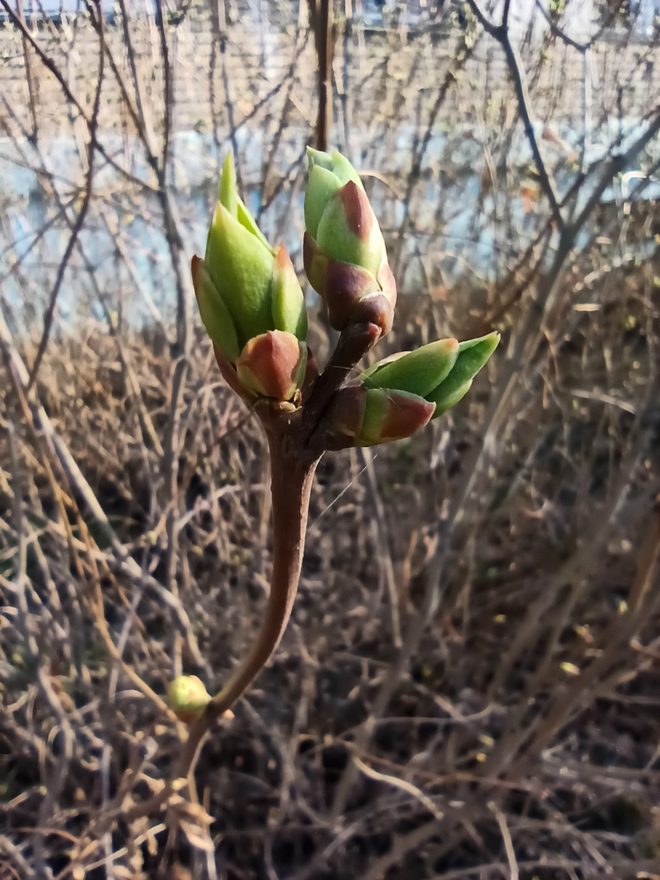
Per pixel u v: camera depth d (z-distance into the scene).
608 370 0.34
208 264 0.06
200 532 0.31
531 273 0.23
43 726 0.28
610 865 0.24
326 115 0.18
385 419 0.06
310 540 0.34
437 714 0.32
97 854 0.25
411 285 0.35
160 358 0.31
